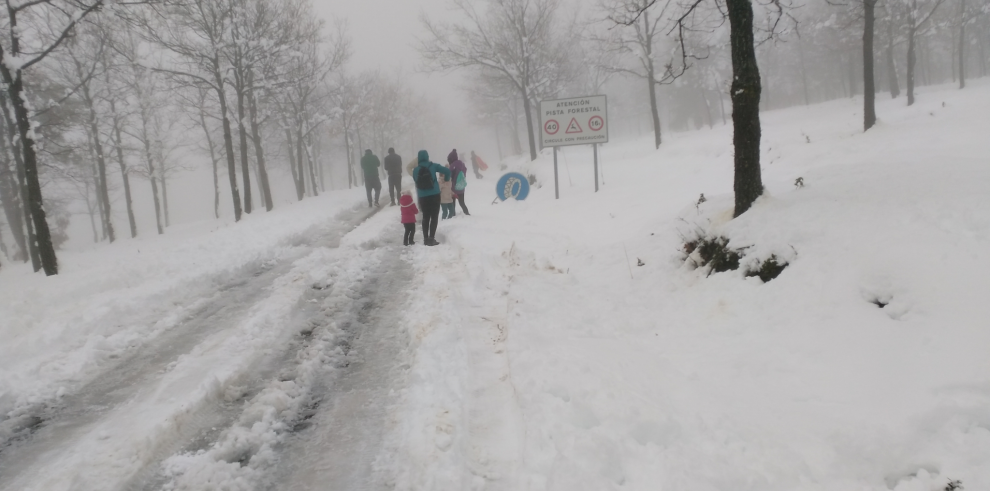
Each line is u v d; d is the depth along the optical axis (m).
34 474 2.55
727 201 5.70
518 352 3.71
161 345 4.30
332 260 7.33
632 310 4.78
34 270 14.38
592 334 4.19
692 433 2.61
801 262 3.88
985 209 3.38
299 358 3.89
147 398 3.30
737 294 4.18
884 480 2.16
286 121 24.91
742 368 3.24
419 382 3.41
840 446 2.34
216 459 2.68
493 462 2.59
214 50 16.14
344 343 4.25
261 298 5.57
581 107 11.72
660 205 8.55
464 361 3.67
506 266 6.47
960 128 9.74
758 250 4.30
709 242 5.09
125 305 5.16
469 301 5.16
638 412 2.71
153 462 2.65
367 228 10.34
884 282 3.19
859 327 3.05
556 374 3.24
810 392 2.78
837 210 4.19
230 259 7.38
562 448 2.47
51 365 3.86
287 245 8.76
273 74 18.38
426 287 5.62
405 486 2.40
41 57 9.22
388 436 2.84
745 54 4.88
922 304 2.89
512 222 10.03
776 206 4.71
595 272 6.16
